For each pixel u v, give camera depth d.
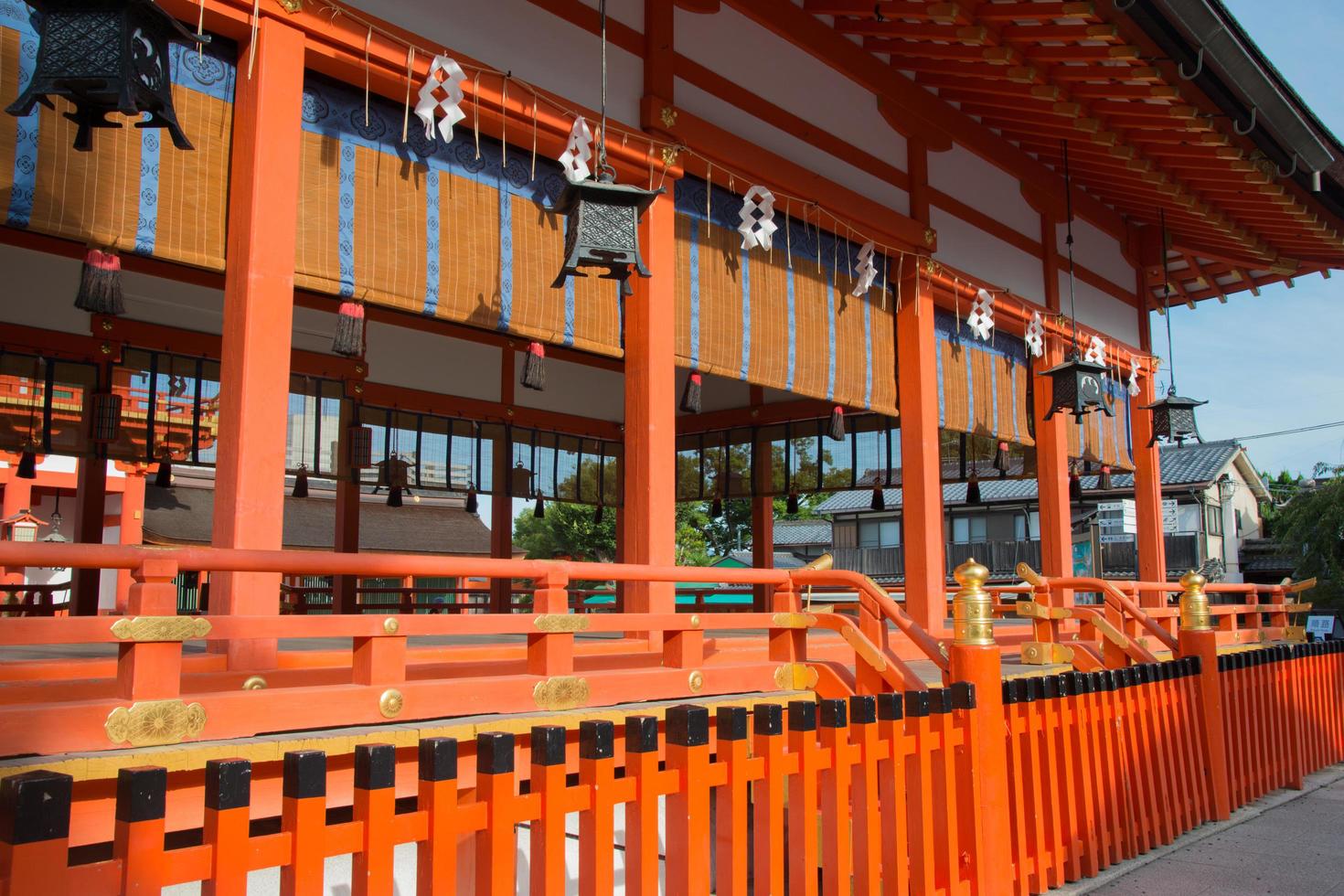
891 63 8.05
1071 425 10.54
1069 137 9.00
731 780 3.13
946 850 3.87
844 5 7.04
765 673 4.64
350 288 4.80
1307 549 22.05
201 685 3.52
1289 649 7.64
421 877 2.49
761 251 7.06
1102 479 12.84
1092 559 24.16
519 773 3.46
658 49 6.14
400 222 5.04
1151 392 12.03
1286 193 8.34
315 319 9.88
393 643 3.34
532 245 5.63
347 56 4.67
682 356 6.38
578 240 4.43
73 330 8.78
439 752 2.50
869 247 7.40
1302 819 6.25
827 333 7.52
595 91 5.82
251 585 4.14
